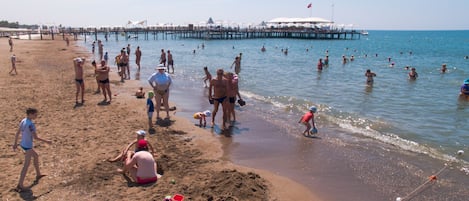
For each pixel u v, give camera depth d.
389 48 61.56
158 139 9.25
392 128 10.74
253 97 15.28
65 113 11.50
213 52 43.47
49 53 35.16
